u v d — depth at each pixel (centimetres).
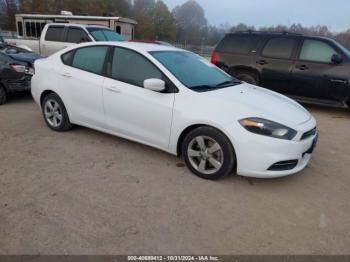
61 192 347
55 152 450
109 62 454
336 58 712
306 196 366
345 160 477
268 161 349
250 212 328
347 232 304
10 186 355
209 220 311
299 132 358
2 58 711
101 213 313
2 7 4891
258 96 416
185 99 388
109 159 434
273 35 791
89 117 481
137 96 418
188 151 392
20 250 261
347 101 726
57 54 521
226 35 848
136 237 282
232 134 355
